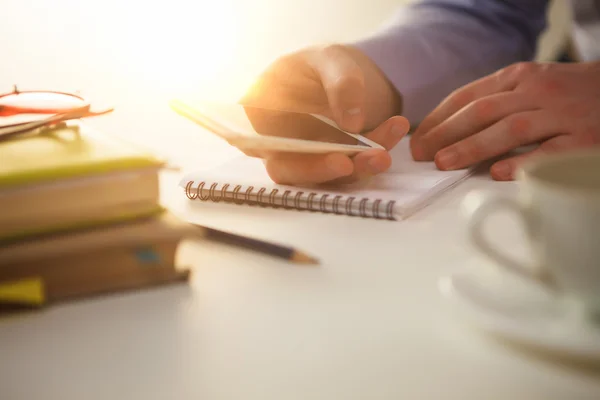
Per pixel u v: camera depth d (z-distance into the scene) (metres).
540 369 0.34
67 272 0.43
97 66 1.48
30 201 0.42
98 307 0.43
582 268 0.34
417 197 0.61
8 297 0.41
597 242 0.33
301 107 0.83
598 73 0.78
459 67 1.02
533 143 0.77
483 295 0.38
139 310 0.42
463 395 0.32
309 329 0.39
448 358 0.36
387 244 0.53
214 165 0.81
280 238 0.55
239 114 0.63
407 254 0.51
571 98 0.75
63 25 1.43
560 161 0.38
